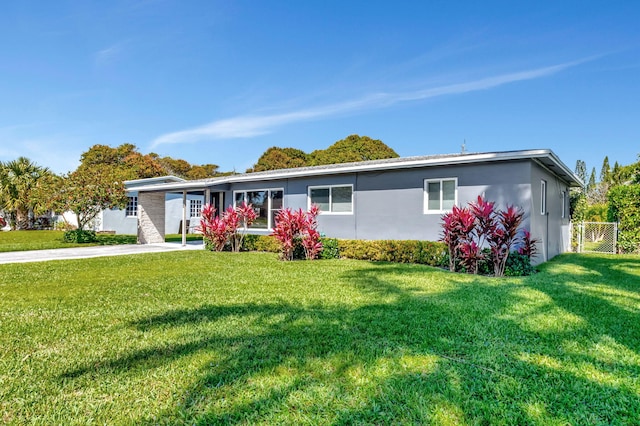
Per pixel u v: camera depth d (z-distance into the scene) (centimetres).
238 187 1510
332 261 1032
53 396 268
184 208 1516
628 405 258
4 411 249
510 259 809
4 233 2142
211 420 238
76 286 663
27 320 452
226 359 330
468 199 985
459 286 655
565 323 436
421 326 420
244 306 514
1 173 2306
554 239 1202
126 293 604
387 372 305
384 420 238
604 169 4225
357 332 399
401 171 1106
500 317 459
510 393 272
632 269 898
